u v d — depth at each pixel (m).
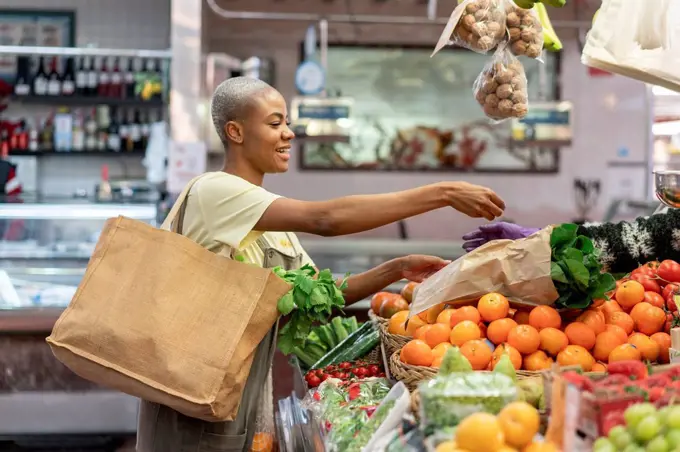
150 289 2.22
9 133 6.48
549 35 2.84
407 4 7.25
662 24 2.46
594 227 2.54
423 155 7.31
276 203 2.43
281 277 2.36
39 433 3.75
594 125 7.44
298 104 6.16
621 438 1.47
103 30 6.93
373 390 2.37
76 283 5.04
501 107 2.67
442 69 7.28
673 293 2.30
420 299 2.31
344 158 7.29
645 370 1.73
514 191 7.40
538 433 1.70
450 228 7.33
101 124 6.51
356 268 6.46
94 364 2.20
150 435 2.42
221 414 2.18
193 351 2.18
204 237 2.47
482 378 1.65
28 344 3.71
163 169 6.18
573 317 2.25
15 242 5.74
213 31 7.20
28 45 6.88
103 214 5.18
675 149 7.15
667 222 2.48
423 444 1.65
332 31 7.24
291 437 2.65
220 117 2.71
